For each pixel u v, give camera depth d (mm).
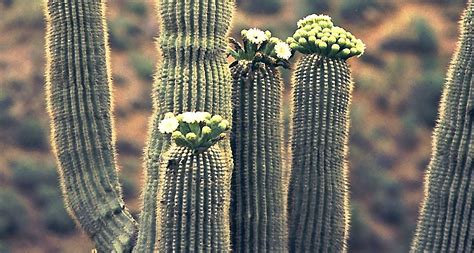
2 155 36500
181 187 9578
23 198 34469
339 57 11055
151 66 40531
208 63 10602
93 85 12195
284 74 34062
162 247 9781
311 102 11070
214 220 9695
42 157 36531
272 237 11109
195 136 9492
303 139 11227
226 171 9812
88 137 12266
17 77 39906
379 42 42094
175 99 10539
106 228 12367
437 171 10680
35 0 43781
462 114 10445
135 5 44219
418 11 43719
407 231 32500
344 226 11602
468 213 10508
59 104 12172
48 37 12156
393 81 39500
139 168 35062
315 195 11352
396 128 37281
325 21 11250
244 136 10922
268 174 11008
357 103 38125
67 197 12531
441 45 41906
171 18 10656
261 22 43406
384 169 35031
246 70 10914
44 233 33406
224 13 10734
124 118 38062
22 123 37688
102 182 12398
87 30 12070
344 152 11430
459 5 43875
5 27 43438
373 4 44156
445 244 10648
